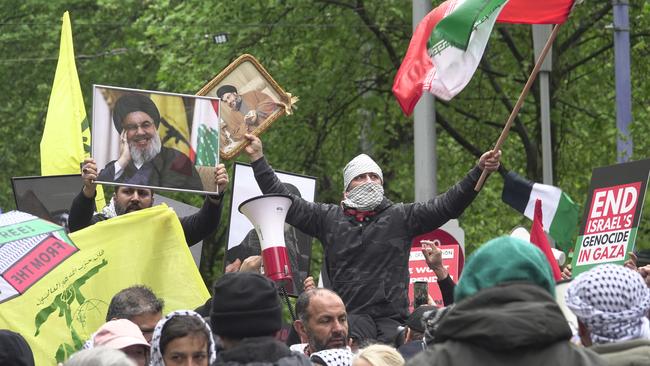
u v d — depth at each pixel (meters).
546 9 15.98
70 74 18.95
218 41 36.91
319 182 39.34
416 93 15.70
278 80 38.09
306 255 16.83
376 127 38.53
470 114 38.38
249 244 17.05
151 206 15.32
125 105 14.66
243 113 15.56
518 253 7.59
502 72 37.81
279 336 14.58
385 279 14.08
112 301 11.70
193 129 14.84
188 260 13.95
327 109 38.47
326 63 38.28
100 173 14.56
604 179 16.44
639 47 35.41
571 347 7.38
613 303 8.33
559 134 37.47
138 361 10.77
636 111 36.38
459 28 15.52
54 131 18.81
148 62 42.25
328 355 11.00
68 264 13.56
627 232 16.08
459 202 14.16
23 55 43.19
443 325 7.44
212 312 8.78
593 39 37.91
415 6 26.16
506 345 7.23
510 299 7.38
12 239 12.46
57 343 13.33
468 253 38.84
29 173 43.22
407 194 38.62
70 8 43.06
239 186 17.17
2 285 12.22
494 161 14.19
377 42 37.84
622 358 8.16
